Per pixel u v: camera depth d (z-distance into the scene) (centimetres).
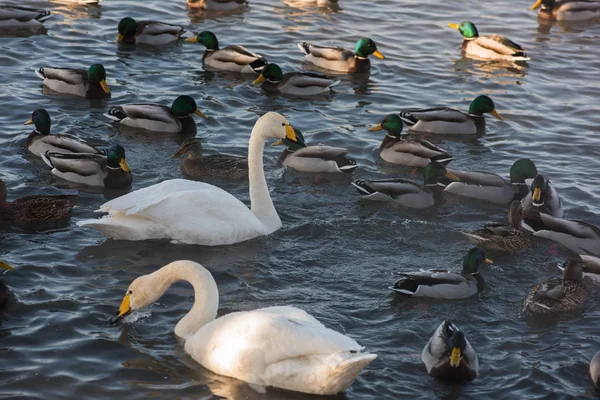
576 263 1595
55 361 1298
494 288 1606
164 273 1367
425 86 2738
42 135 2108
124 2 3344
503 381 1306
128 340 1356
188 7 3338
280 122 1761
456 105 2588
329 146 2108
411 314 1490
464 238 1811
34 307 1433
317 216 1866
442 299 1545
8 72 2581
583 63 3003
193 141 2055
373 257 1705
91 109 2394
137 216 1691
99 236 1714
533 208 1903
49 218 1762
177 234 1681
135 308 1378
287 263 1653
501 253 1752
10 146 2125
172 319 1421
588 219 1920
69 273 1557
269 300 1510
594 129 2431
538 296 1530
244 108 2483
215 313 1366
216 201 1702
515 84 2777
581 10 3475
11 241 1667
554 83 2798
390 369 1321
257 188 1780
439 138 2375
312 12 3378
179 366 1295
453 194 2011
